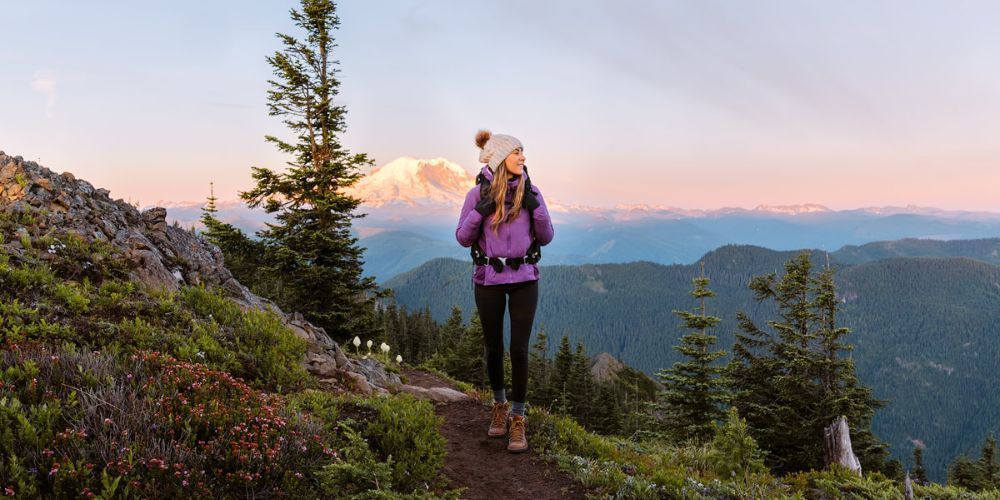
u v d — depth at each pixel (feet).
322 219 57.57
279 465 11.34
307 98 58.03
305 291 55.62
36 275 19.36
